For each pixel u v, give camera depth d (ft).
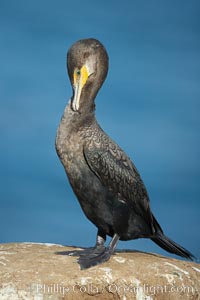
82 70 48.65
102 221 49.34
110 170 48.21
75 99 48.21
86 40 49.16
